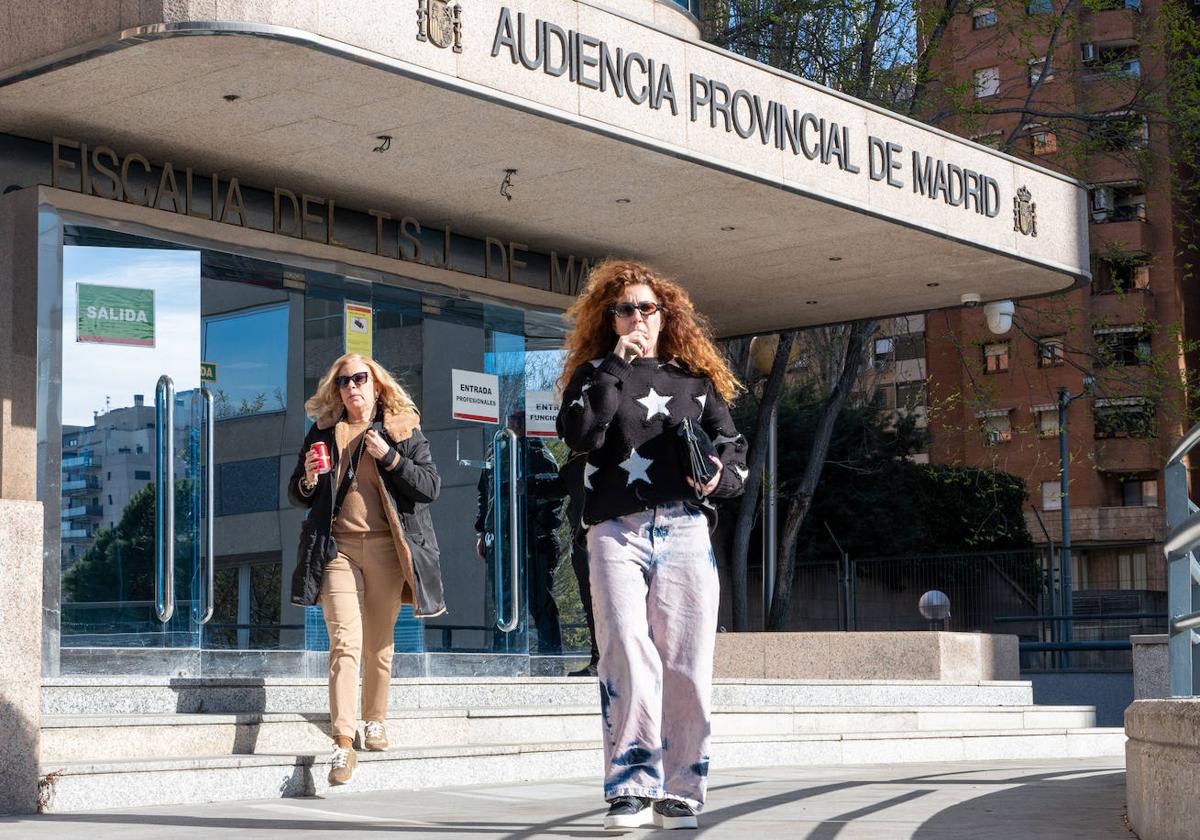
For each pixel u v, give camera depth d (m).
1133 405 24.67
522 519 13.55
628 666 5.45
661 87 10.79
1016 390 49.84
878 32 20.56
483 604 13.02
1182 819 4.72
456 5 9.41
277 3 8.44
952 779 8.60
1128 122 23.66
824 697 12.58
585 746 9.02
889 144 12.75
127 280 10.57
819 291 15.41
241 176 11.29
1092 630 25.75
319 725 8.37
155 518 10.47
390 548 7.79
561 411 5.62
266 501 11.39
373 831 5.70
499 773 8.50
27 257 9.97
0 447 9.76
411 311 12.73
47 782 6.65
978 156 13.71
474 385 13.20
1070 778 8.70
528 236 13.26
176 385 10.73
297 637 11.49
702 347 5.76
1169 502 6.40
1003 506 38.72
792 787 7.90
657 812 5.56
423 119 10.02
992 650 15.28
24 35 8.84
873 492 36.84
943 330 50.72
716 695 11.55
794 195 11.97
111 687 8.42
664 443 5.58
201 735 7.88
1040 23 22.52
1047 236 14.43
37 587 6.65
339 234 12.08
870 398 39.16
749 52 21.14
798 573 25.59
